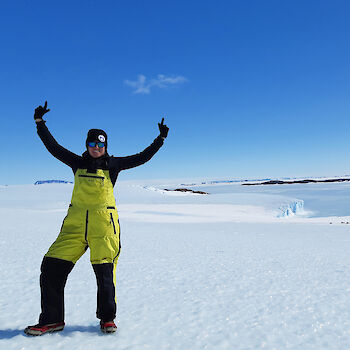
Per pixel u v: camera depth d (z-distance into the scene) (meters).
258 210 34.62
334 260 5.36
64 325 2.25
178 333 2.22
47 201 38.47
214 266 4.72
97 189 2.25
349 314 2.65
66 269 2.22
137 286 3.52
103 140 2.30
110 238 2.26
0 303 2.78
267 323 2.44
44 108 2.39
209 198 45.78
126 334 2.18
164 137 2.48
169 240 7.89
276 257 5.62
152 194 52.72
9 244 6.23
